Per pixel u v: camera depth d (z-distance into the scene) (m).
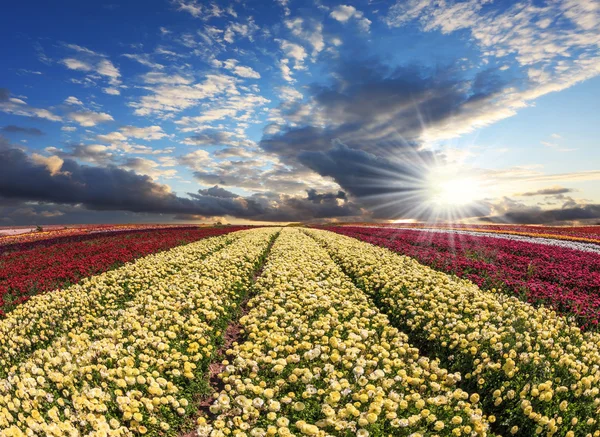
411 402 4.64
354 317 7.22
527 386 4.57
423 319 7.39
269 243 22.72
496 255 15.33
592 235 28.75
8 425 4.12
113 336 6.40
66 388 5.02
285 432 4.03
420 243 20.97
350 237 26.56
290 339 6.35
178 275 11.20
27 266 15.38
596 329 7.41
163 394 5.12
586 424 4.24
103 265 14.51
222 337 7.43
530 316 7.41
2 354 6.63
